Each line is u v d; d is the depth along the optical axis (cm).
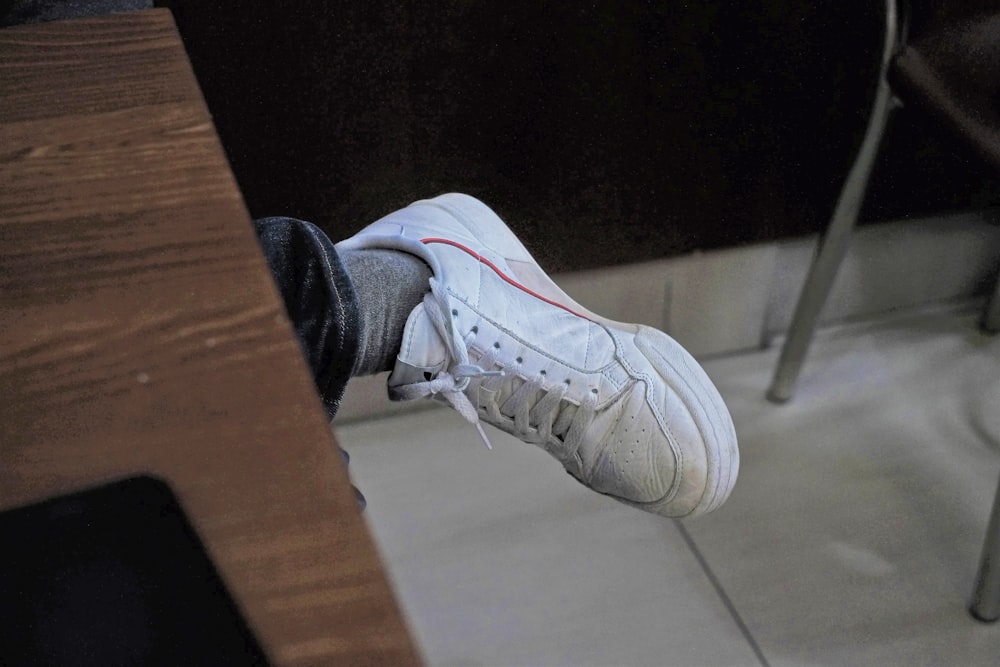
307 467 18
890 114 81
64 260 23
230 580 16
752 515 87
